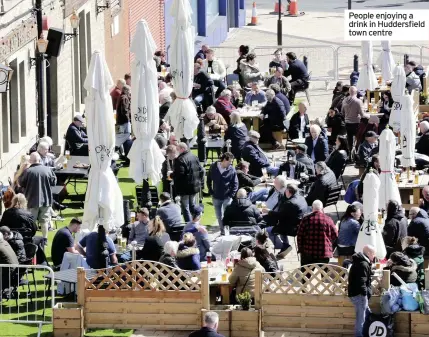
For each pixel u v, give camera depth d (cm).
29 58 4941
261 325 3706
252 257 3753
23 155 4569
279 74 6141
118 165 5178
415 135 4862
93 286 3706
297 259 4306
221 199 4506
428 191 4322
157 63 6309
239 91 6378
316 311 3703
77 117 5050
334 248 4125
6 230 3878
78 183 5053
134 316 3712
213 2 8294
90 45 5881
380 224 4269
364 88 6147
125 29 6625
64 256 3919
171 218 4178
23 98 4909
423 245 4081
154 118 4406
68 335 3678
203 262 3953
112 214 3944
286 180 4572
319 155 5072
